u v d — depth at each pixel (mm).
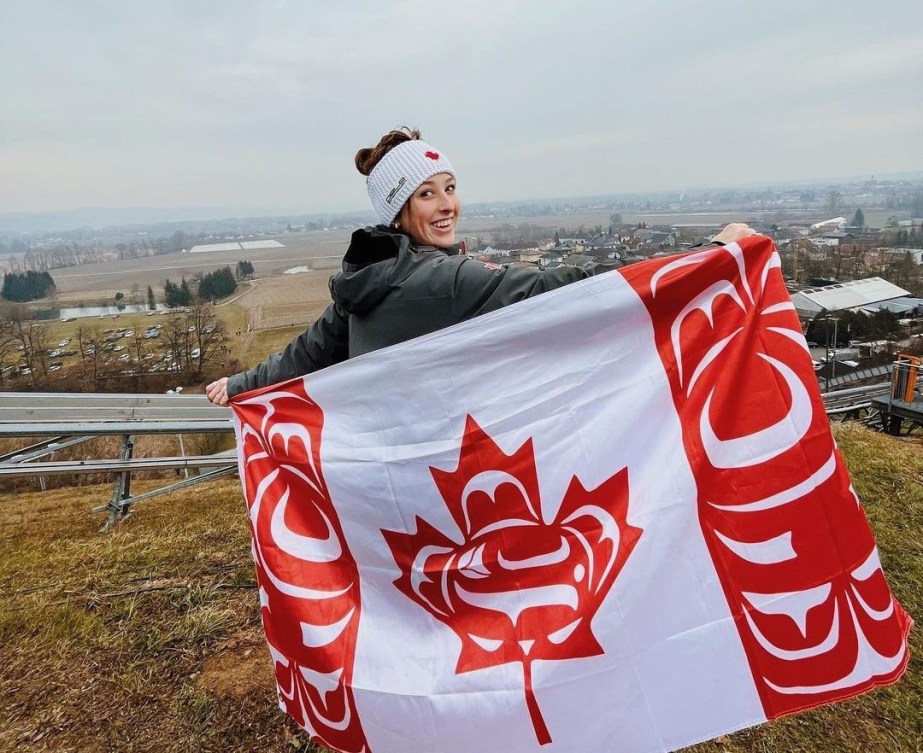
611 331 1858
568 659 1662
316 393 1978
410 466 1884
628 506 1762
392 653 1785
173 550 3922
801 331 1851
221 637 2990
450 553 1851
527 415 1848
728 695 1672
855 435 6184
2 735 2420
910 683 2645
